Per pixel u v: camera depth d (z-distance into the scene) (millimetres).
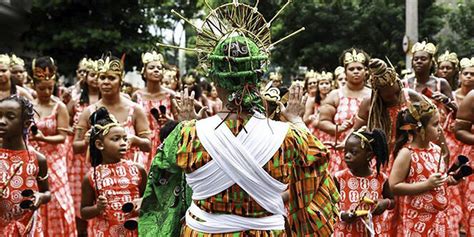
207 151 3697
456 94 9906
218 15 3914
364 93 9242
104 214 6270
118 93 8078
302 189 3996
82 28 24484
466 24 28266
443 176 6141
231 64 3754
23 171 6023
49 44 24906
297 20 28609
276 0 27859
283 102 5371
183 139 3785
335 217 4098
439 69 10422
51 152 8336
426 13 28438
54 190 8211
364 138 6258
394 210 6625
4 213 5996
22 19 25859
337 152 9039
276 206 3775
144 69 9844
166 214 4102
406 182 6387
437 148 6523
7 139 5977
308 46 28969
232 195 3695
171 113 9828
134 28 25578
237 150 3662
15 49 28438
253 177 3676
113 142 6230
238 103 3740
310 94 13625
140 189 6406
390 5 28500
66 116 8562
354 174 6391
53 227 8164
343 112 9203
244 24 3912
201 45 3928
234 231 3715
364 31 28656
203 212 3771
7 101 5949
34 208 5969
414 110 6340
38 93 8461
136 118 8133
